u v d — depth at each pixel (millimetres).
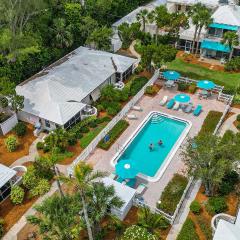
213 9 80812
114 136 51188
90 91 57250
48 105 52688
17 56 63125
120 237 36406
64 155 48031
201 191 42562
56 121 50469
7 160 47812
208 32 72938
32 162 47406
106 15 84250
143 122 54750
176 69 69000
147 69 67562
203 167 39562
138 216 37750
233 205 40281
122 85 62594
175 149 49312
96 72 61312
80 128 52844
